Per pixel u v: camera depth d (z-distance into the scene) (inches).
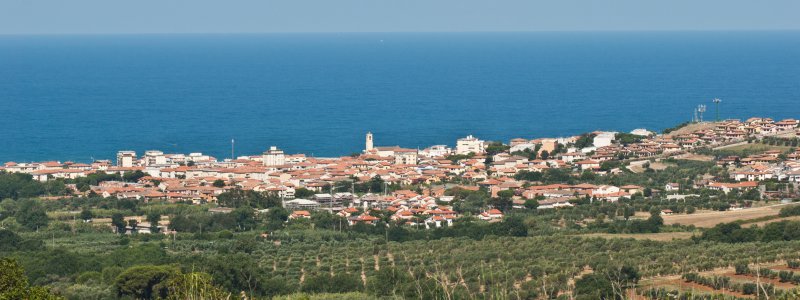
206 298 3966.5
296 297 6609.3
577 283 6668.3
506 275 6934.1
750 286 6264.8
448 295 3794.3
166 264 7652.6
